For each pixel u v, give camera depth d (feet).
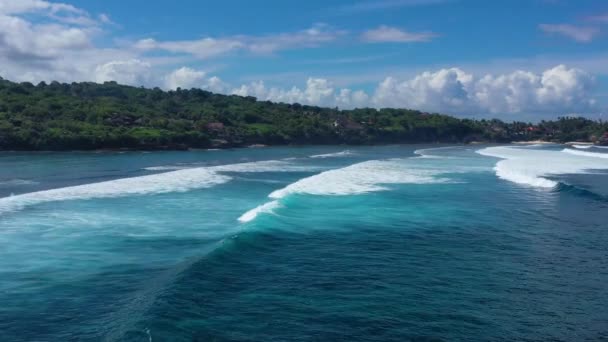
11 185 112.37
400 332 34.83
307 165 177.78
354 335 34.17
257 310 37.86
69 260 51.80
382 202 88.22
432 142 530.27
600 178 131.13
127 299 40.24
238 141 364.79
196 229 66.44
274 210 77.20
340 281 45.11
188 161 194.49
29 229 65.77
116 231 64.95
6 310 38.22
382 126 514.27
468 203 87.56
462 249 56.95
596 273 48.34
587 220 73.00
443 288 43.75
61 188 104.58
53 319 36.42
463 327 35.83
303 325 35.50
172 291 40.11
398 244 59.06
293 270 48.14
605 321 37.35
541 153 273.33
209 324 34.88
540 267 50.19
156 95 504.84
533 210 81.00
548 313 38.65
